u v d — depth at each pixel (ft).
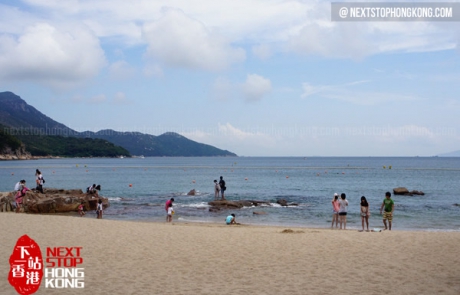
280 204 109.19
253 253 40.45
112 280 30.60
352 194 144.87
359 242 45.52
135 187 177.06
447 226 78.13
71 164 505.66
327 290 28.22
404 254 39.19
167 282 30.19
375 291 27.96
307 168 396.78
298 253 40.37
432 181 212.84
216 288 28.73
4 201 89.25
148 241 46.34
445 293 27.48
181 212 95.45
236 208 101.76
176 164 560.20
